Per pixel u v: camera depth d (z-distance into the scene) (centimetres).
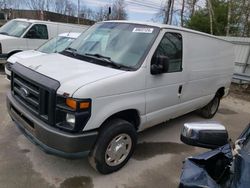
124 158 390
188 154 471
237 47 1334
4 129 488
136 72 373
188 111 548
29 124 348
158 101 427
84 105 309
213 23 2341
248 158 205
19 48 959
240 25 2356
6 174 358
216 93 660
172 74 446
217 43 596
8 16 3406
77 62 387
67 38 786
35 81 332
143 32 419
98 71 353
